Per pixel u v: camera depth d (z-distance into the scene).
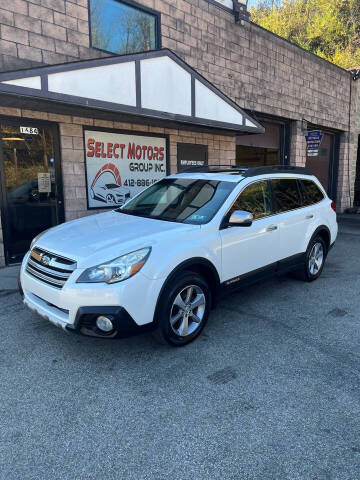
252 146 11.79
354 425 2.55
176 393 2.89
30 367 3.25
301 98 12.74
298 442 2.39
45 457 2.26
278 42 11.52
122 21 7.70
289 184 5.21
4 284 5.44
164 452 2.30
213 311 4.55
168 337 3.43
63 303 3.09
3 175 6.32
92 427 2.52
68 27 6.75
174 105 7.04
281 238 4.77
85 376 3.12
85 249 3.26
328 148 15.76
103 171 7.65
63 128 6.90
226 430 2.50
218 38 9.66
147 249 3.25
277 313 4.50
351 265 6.87
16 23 6.10
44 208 6.93
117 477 2.12
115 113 6.48
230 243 3.98
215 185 4.39
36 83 5.03
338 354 3.52
